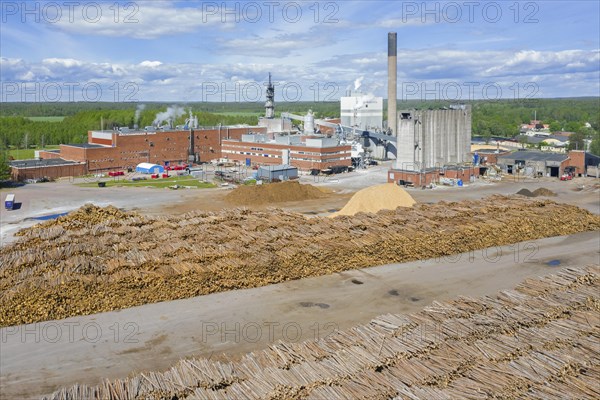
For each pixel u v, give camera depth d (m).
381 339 22.45
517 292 27.92
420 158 89.75
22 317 27.70
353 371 19.98
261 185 69.94
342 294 32.28
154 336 26.45
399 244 39.25
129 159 100.94
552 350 21.69
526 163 92.50
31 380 22.36
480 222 44.97
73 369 23.25
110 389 18.92
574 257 40.25
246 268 33.62
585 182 82.88
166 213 60.53
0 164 82.81
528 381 19.20
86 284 29.92
